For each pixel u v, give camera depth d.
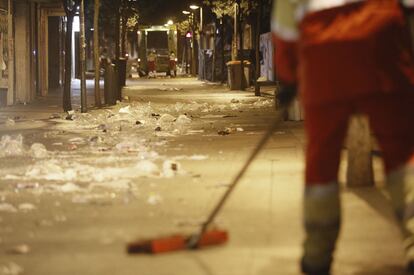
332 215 10.69
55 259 12.12
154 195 17.02
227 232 13.13
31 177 19.81
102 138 29.11
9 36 49.03
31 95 54.62
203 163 22.08
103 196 17.16
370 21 10.31
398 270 11.25
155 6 118.31
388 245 12.55
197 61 117.31
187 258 11.98
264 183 18.38
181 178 19.44
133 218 14.96
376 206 15.41
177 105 47.31
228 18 82.12
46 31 61.88
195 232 13.12
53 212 15.60
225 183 18.47
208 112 42.81
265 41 83.75
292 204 15.92
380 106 10.30
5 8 48.06
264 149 24.69
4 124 36.09
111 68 48.69
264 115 39.88
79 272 11.38
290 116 33.62
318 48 10.38
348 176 17.33
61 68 75.44
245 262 11.73
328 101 10.34
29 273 11.38
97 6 47.22
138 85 82.31
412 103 10.36
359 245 12.58
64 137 29.98
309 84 10.48
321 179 10.61
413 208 10.52
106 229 14.08
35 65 57.47
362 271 11.23
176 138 28.98
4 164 22.42
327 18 10.48
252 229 13.80
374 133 10.64
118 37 73.69
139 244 12.31
